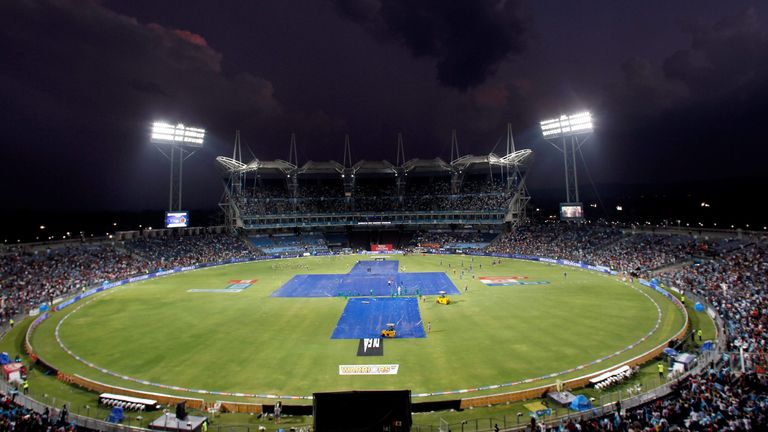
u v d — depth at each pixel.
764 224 139.88
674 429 18.81
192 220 197.12
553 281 70.75
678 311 48.72
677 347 36.22
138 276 79.25
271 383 31.52
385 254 118.12
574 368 33.31
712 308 45.34
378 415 16.80
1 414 22.00
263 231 127.50
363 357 36.69
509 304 55.19
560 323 45.66
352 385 31.03
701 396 22.33
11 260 72.88
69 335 43.88
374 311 53.34
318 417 16.84
